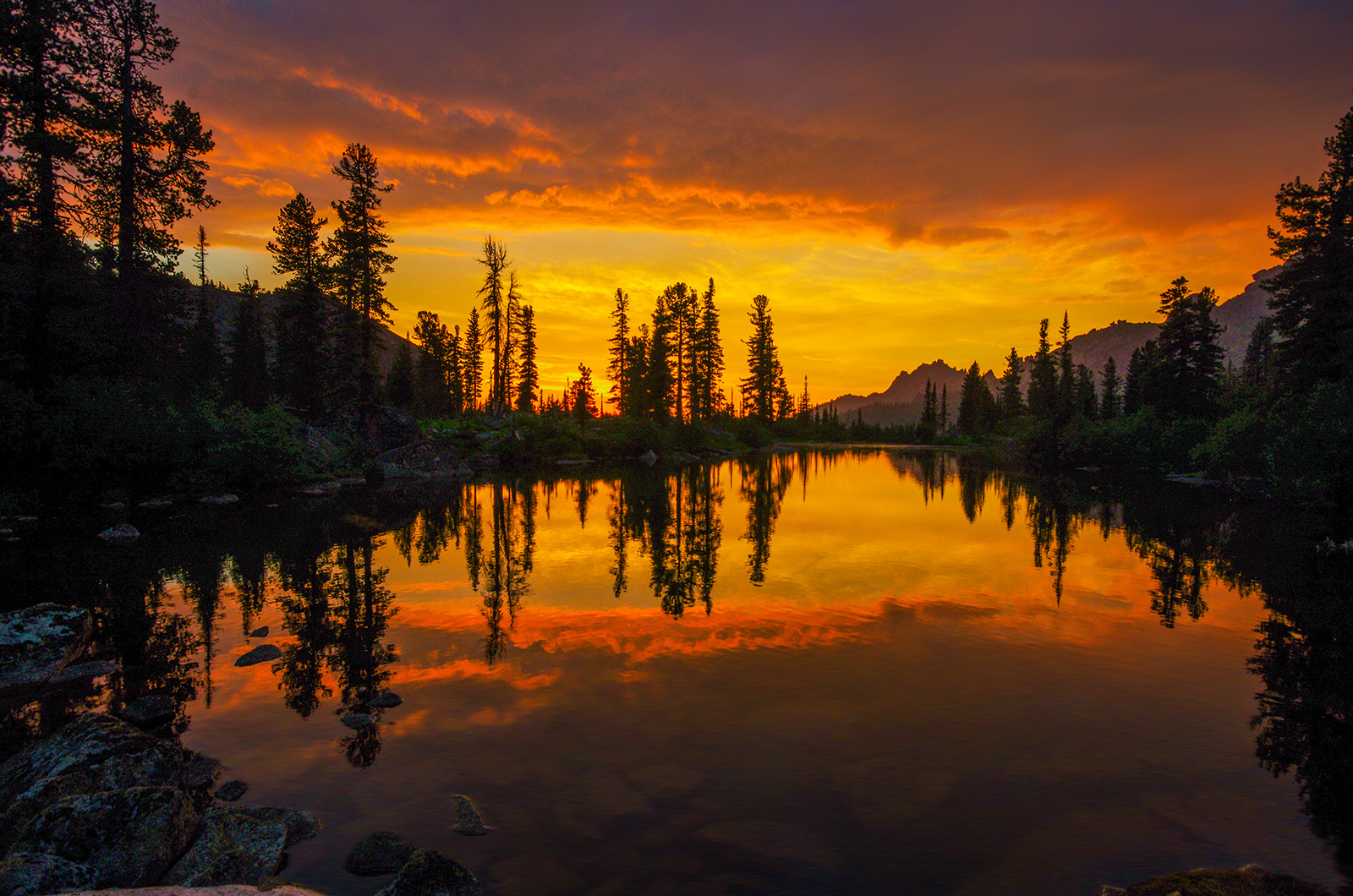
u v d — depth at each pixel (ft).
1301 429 76.28
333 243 131.44
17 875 12.18
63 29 72.23
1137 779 17.03
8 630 26.11
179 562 45.32
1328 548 51.57
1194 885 12.50
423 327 250.57
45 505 65.31
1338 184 106.73
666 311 255.91
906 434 417.90
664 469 145.28
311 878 13.34
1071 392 224.33
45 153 67.82
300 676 24.89
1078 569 43.96
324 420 130.31
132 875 13.03
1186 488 104.58
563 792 16.37
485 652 27.53
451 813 15.53
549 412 192.95
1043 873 13.16
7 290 61.82
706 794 16.25
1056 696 22.66
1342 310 101.60
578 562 46.24
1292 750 18.66
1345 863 13.52
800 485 108.27
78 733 18.35
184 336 88.84
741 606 34.76
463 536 57.31
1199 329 154.61
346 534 57.62
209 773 17.48
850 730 19.89
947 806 15.69
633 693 22.93
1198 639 29.17
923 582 40.29
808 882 12.84
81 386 67.36
